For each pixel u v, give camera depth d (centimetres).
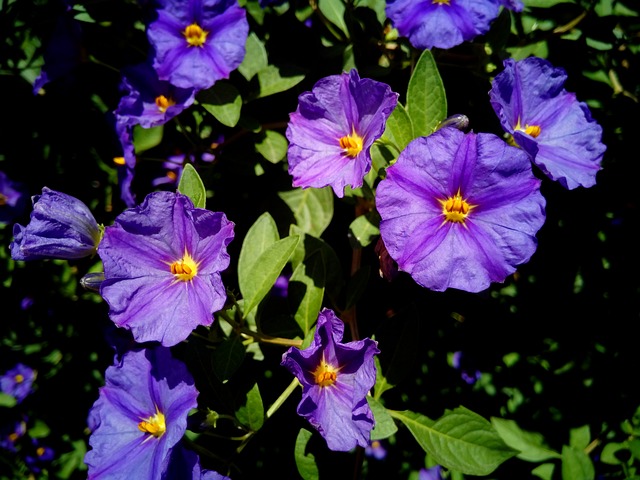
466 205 11
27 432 22
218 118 14
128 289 12
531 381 17
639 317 16
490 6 12
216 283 11
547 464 15
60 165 17
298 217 16
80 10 15
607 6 15
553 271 17
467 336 17
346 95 12
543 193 16
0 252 18
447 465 14
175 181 17
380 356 14
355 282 14
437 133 11
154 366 12
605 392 16
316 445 16
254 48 15
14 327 19
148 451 12
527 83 13
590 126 13
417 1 12
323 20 15
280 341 13
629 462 15
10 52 16
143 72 15
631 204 16
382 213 11
